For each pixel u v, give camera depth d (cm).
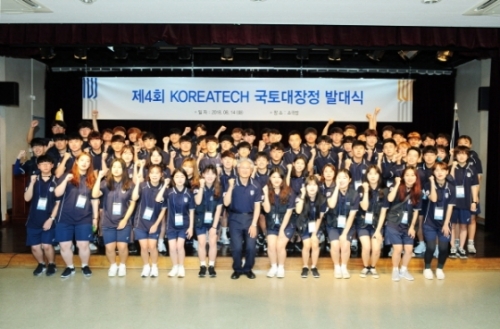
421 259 473
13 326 329
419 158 479
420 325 337
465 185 481
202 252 445
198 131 582
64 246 439
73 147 483
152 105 744
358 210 452
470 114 712
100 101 746
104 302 376
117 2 430
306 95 741
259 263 472
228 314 352
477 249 514
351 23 502
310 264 468
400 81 745
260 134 793
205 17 482
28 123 712
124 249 441
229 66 747
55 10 458
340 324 337
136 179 436
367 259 449
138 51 653
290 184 467
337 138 560
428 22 492
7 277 442
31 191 438
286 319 344
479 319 349
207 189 440
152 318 344
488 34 513
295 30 514
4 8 451
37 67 742
